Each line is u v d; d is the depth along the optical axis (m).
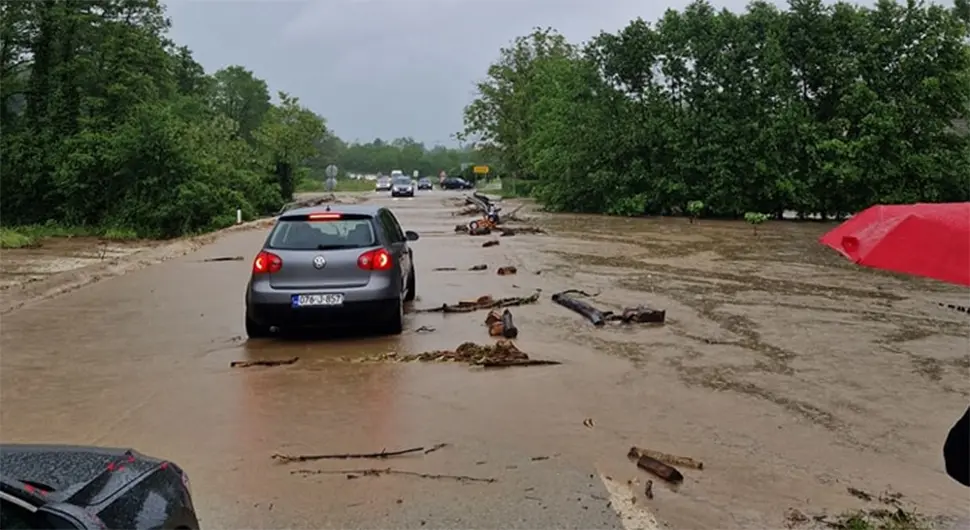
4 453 3.33
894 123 32.78
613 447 5.65
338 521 4.41
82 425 6.19
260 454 5.52
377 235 9.45
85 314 11.27
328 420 6.27
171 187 35.31
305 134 62.59
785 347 9.04
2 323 10.58
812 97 35.38
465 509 4.58
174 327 10.25
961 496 4.86
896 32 33.62
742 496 4.81
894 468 5.33
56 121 38.72
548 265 17.14
